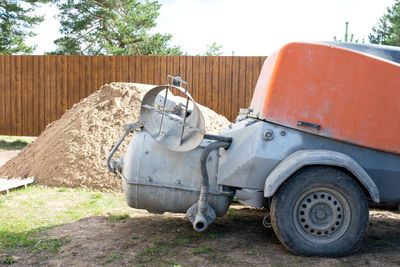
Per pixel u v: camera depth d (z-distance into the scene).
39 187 7.05
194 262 3.59
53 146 7.96
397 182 3.84
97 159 7.33
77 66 13.83
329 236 3.67
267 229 4.73
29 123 14.25
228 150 4.04
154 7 28.83
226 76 12.92
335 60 3.79
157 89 4.04
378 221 5.19
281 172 3.57
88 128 7.93
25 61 14.13
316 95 3.80
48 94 14.07
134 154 4.32
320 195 3.67
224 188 4.05
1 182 6.92
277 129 3.86
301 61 3.83
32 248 4.01
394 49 4.15
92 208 5.71
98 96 8.98
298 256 3.69
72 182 7.06
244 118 4.82
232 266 3.49
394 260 3.64
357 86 3.77
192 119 4.09
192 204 4.23
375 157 3.82
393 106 3.73
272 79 3.86
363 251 3.91
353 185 3.60
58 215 5.29
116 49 25.30
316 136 3.83
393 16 31.12
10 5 25.75
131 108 8.34
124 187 4.39
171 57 13.20
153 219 5.17
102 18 26.83
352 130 3.77
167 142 4.06
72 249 3.97
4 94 14.33
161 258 3.71
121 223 4.95
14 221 4.98
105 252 3.88
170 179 4.21
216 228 4.75
